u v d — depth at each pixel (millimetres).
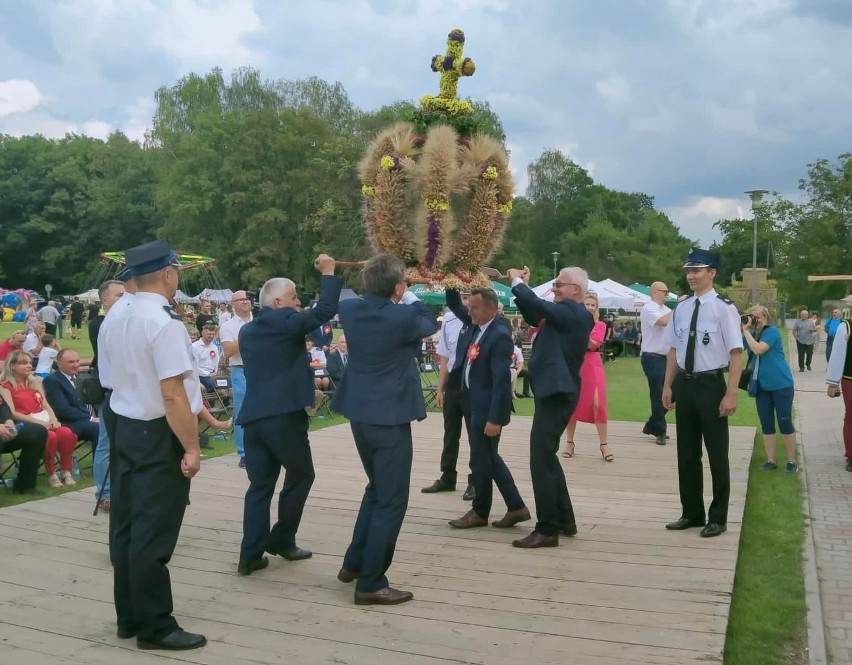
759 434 10289
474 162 5125
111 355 3494
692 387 5324
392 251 5090
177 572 4617
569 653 3455
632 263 58969
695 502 5480
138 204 63469
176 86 53938
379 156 5117
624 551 4984
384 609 3996
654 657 3410
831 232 38094
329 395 12383
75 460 8031
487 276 5480
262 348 4516
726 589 4262
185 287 49000
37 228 64125
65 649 3529
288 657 3428
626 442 9211
